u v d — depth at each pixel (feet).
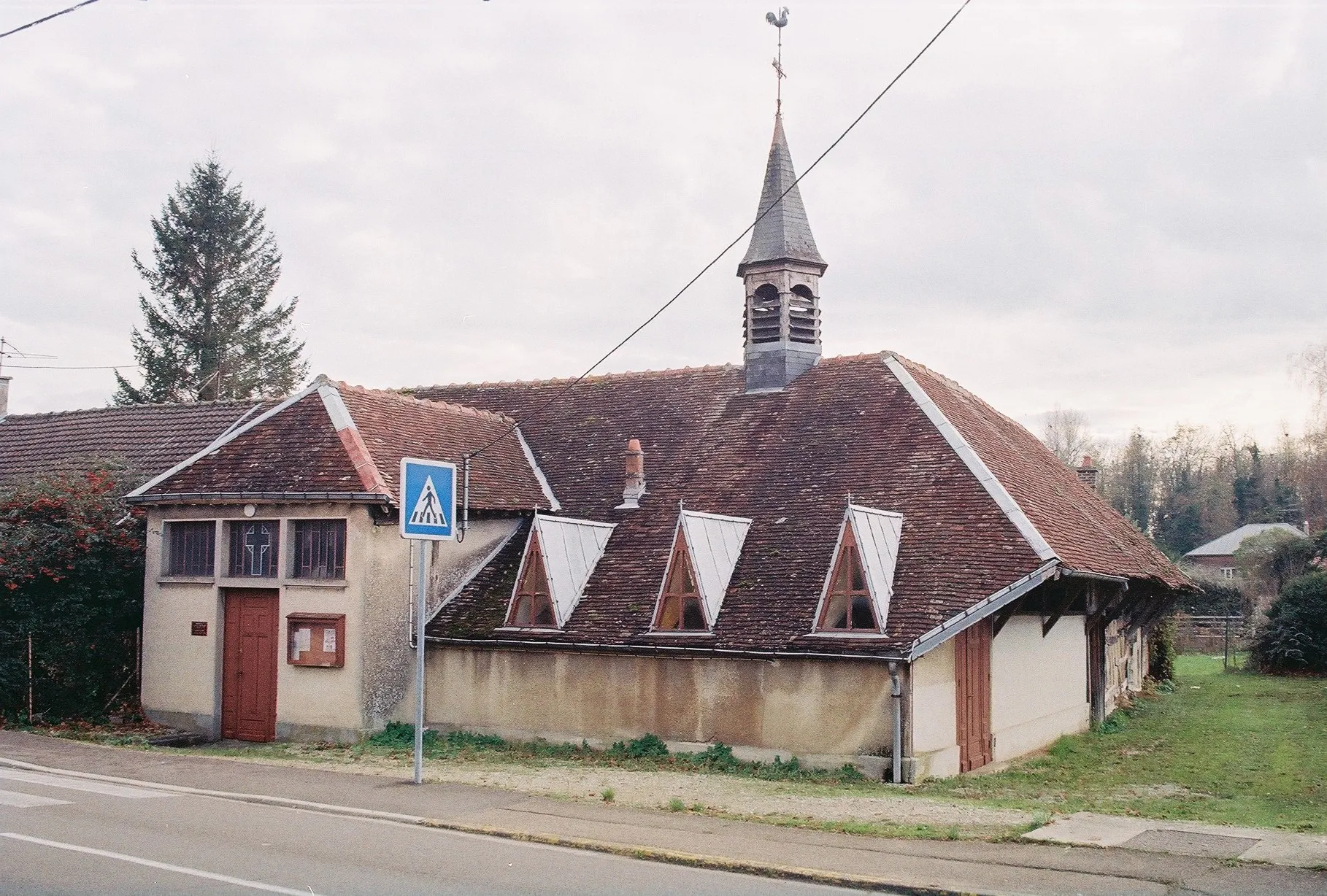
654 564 61.26
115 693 67.21
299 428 64.03
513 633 59.57
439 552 63.31
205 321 153.17
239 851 30.91
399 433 66.49
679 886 28.30
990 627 58.85
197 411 83.41
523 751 57.16
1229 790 50.78
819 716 52.03
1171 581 83.76
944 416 64.90
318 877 28.09
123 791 40.70
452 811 37.14
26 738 55.26
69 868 28.50
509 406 82.64
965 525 56.18
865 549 52.95
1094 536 67.31
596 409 78.84
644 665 56.44
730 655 53.78
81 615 64.64
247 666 62.13
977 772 55.57
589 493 70.03
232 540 63.16
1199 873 29.45
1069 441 283.79
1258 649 117.19
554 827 34.78
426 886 27.45
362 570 59.16
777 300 75.97
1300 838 33.76
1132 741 68.18
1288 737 69.72
